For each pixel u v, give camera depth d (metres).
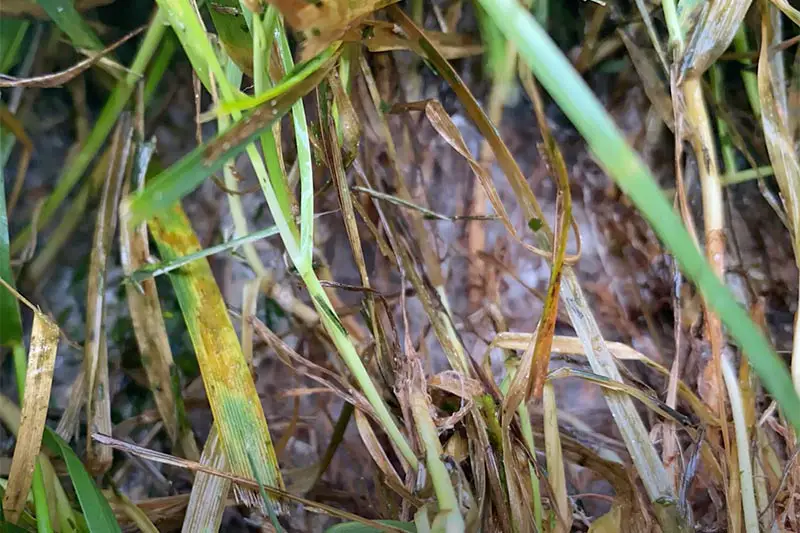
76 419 0.24
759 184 0.25
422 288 0.24
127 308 0.27
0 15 0.24
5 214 0.23
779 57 0.24
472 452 0.22
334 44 0.19
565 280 0.23
